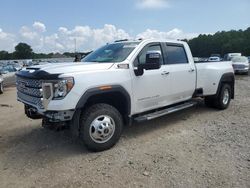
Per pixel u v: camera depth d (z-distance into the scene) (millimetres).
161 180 3828
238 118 7035
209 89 7438
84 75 4625
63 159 4660
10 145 5461
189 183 3729
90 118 4734
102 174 4070
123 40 6254
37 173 4195
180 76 6395
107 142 4945
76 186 3760
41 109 4664
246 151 4770
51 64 5262
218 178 3842
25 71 5082
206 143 5195
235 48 84688
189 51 6871
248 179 3805
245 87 14188
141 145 5184
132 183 3779
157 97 5859
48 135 6004
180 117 7203
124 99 5250
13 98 12281
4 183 3936
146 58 5219
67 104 4441
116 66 5102
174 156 4617
